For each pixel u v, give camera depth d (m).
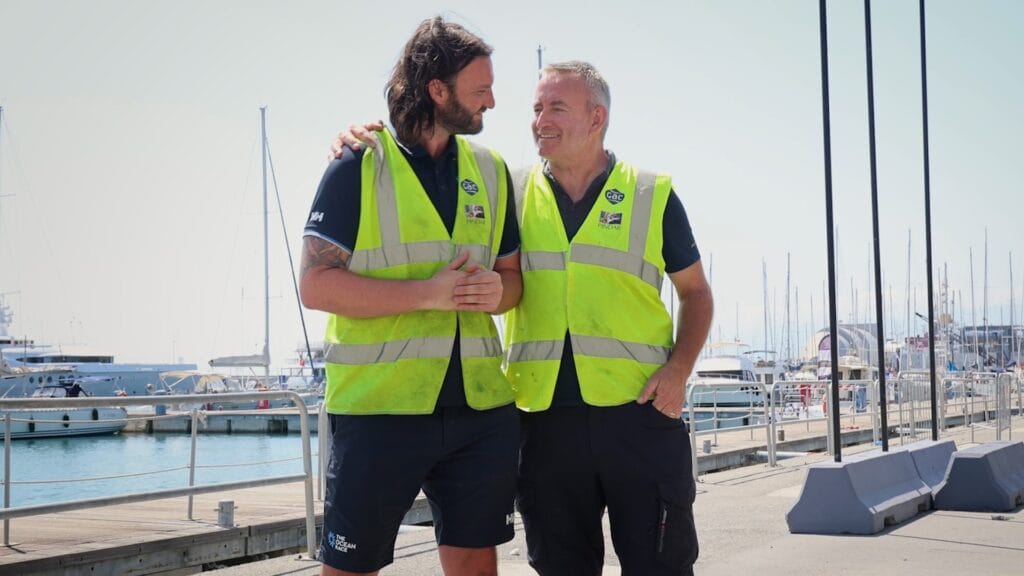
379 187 2.90
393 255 2.90
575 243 3.28
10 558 6.71
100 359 55.50
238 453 29.88
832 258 6.61
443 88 2.92
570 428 3.22
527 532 3.41
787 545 6.00
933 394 8.88
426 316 2.89
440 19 2.99
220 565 8.02
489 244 3.10
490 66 2.98
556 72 3.29
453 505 2.95
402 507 2.90
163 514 9.28
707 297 3.39
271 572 5.81
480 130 3.02
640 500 3.20
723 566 5.36
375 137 2.95
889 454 7.20
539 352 3.27
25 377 41.00
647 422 3.20
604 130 3.34
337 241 2.84
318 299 2.83
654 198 3.33
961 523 6.78
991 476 7.35
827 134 6.53
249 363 41.88
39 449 31.45
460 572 2.98
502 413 3.01
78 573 6.95
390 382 2.85
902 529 6.53
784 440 16.84
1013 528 6.55
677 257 3.34
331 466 2.93
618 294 3.26
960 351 61.69
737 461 14.79
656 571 3.20
